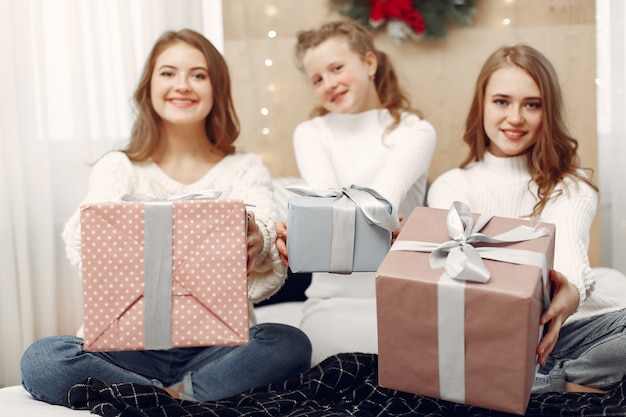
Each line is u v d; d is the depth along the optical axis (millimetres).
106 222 1228
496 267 1161
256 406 1368
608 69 2303
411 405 1367
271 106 2393
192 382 1473
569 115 2326
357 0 2293
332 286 1850
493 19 2303
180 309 1234
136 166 1731
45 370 1372
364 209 1351
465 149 2350
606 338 1452
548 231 1259
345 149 1923
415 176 1807
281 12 2350
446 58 2326
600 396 1383
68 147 2180
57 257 2197
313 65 1899
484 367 1132
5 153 2064
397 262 1195
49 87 2152
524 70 1684
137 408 1287
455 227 1235
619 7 2244
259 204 1664
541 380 1487
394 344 1185
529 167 1754
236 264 1238
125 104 2189
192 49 1723
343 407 1379
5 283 2088
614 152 2299
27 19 2080
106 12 2156
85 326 1227
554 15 2293
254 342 1476
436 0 2266
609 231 2379
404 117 1933
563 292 1312
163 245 1231
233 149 1845
